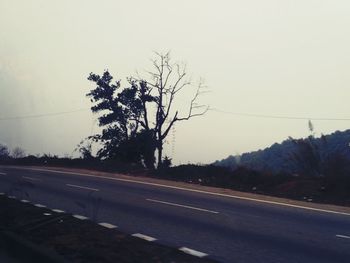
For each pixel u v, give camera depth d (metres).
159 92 44.88
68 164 32.16
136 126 45.28
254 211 13.51
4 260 7.55
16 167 29.64
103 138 45.19
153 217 12.04
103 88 46.09
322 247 9.22
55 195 15.83
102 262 7.22
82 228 9.87
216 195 17.12
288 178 21.41
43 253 7.33
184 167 25.91
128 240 9.02
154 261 7.57
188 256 8.10
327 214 13.41
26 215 10.96
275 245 9.28
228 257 8.25
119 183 20.38
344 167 22.73
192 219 11.90
